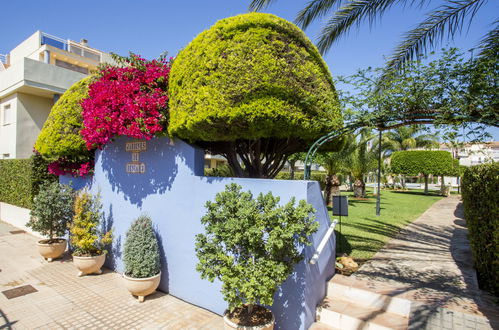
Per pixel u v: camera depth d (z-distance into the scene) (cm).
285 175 1586
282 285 375
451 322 327
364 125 423
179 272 481
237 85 381
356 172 1847
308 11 593
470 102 336
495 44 420
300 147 577
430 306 357
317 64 461
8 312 433
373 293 391
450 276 463
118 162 595
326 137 446
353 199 1797
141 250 466
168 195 499
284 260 346
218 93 388
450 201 1892
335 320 368
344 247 638
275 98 387
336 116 453
